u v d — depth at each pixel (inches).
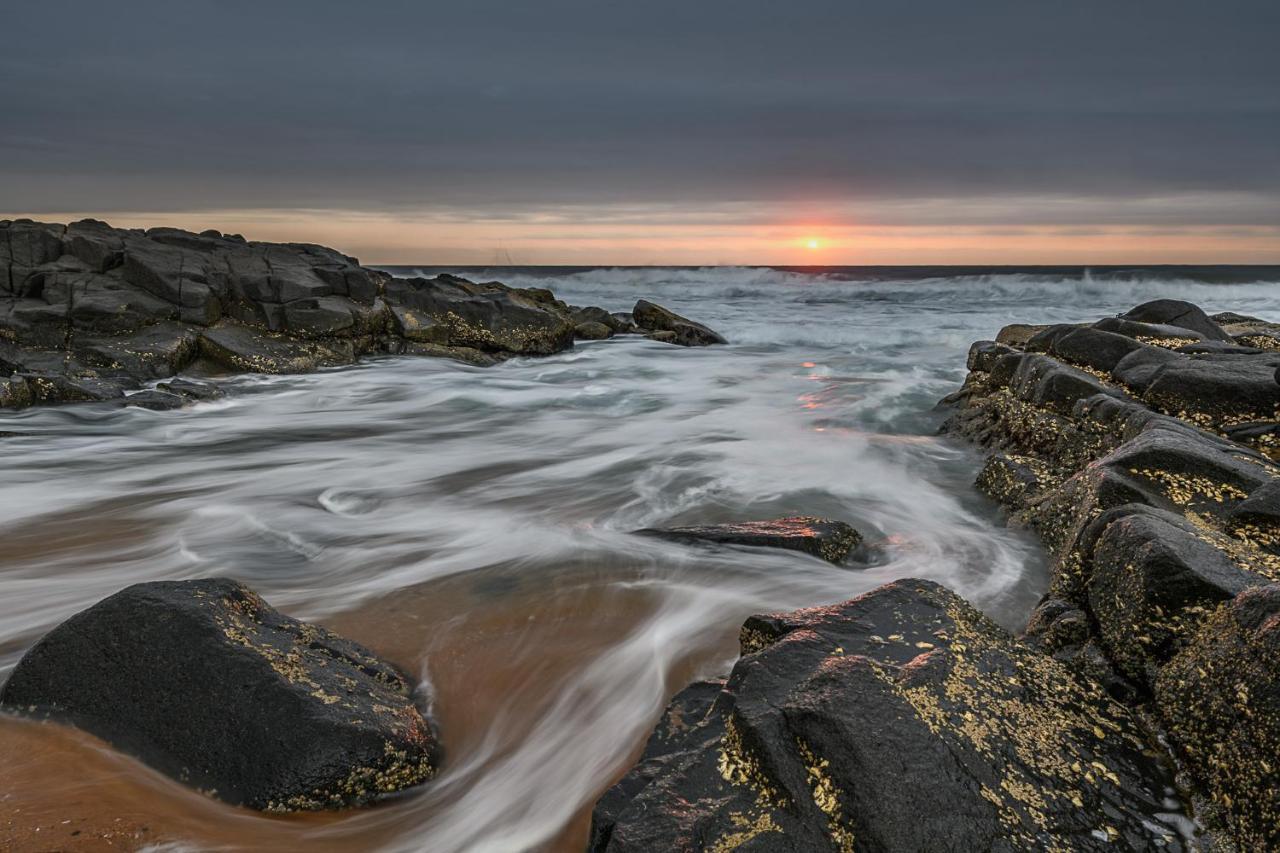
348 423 545.6
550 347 834.8
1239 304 1544.0
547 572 263.7
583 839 151.3
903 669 149.1
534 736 179.8
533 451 462.9
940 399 574.6
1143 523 190.5
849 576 261.6
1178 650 164.9
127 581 260.7
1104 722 152.1
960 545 294.5
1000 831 121.6
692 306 1631.4
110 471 410.9
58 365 585.0
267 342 692.7
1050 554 276.8
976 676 153.0
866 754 126.7
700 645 217.2
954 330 1109.1
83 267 682.8
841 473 392.5
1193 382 341.7
